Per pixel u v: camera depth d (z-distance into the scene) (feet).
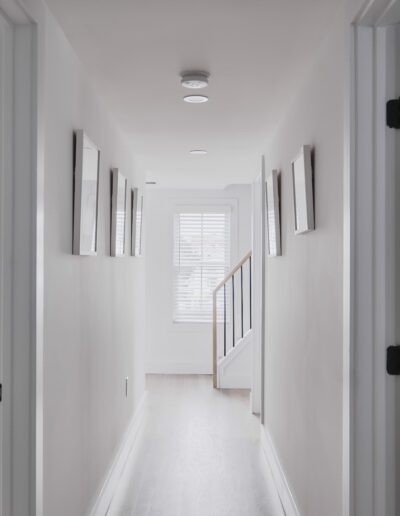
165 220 24.99
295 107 10.39
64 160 7.89
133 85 9.95
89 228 9.04
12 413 6.38
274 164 13.37
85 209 8.64
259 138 14.21
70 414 8.29
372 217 6.27
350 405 6.31
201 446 15.15
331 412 7.56
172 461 14.01
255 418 17.88
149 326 24.99
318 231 8.36
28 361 6.37
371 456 6.31
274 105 11.21
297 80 9.68
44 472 6.93
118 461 12.81
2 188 6.35
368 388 6.29
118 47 8.21
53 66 7.29
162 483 12.64
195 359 25.00
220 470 13.43
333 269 7.39
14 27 6.39
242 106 11.30
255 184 19.10
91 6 6.88
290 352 11.01
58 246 7.56
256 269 18.58
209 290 24.97
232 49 8.29
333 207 7.38
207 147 15.33
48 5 6.82
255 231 18.89
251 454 14.53
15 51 6.39
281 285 12.19
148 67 9.04
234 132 13.57
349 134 6.30
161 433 16.26
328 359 7.72
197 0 6.72
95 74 9.38
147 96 10.61
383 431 6.27
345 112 6.45
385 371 6.27
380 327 6.26
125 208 13.30
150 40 7.95
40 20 6.47
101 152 10.73
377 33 6.22
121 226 12.45
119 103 11.06
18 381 6.36
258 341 18.57
